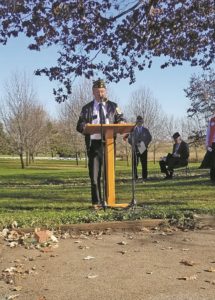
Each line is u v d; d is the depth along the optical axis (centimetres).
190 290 449
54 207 877
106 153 791
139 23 1353
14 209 859
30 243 614
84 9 1299
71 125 4791
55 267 522
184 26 1419
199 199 965
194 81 4088
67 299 435
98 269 514
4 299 436
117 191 1179
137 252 577
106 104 818
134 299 430
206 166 1377
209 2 1377
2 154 6481
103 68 1484
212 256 557
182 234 661
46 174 2500
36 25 1320
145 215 728
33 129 4697
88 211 773
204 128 2917
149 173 2173
